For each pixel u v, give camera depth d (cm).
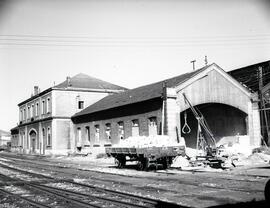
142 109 2975
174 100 2705
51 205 1033
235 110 3192
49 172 2166
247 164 2342
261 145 3062
